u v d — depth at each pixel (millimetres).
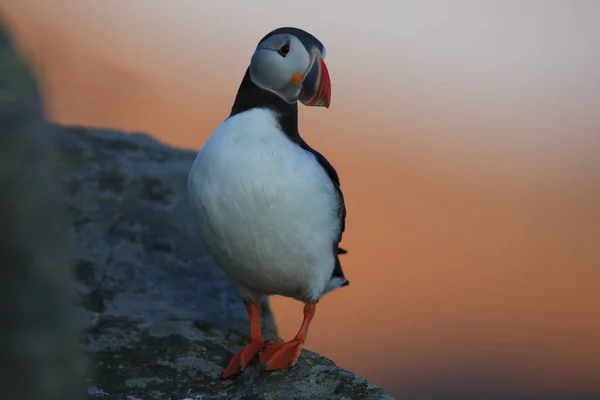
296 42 4508
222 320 5688
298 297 4961
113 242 6496
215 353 5145
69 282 3145
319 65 4539
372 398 4473
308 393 4539
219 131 4527
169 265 6387
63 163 7137
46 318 2938
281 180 4352
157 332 5344
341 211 4762
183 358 5004
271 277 4668
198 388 4711
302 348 4988
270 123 4496
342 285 5250
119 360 4930
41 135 3061
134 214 6910
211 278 6320
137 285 5996
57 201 3119
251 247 4473
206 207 4438
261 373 4711
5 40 3100
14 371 2814
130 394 4570
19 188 2871
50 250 2998
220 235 4492
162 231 6793
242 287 4977
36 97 3096
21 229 2857
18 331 2840
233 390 4711
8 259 2816
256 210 4352
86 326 5266
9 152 2867
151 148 7941
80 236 6422
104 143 7805
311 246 4535
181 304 5844
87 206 6828
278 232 4410
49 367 2932
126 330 5316
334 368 4781
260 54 4516
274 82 4508
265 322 5770
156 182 7363
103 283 5906
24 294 2855
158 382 4730
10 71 3020
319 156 4770
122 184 7199
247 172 4340
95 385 4605
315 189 4453
